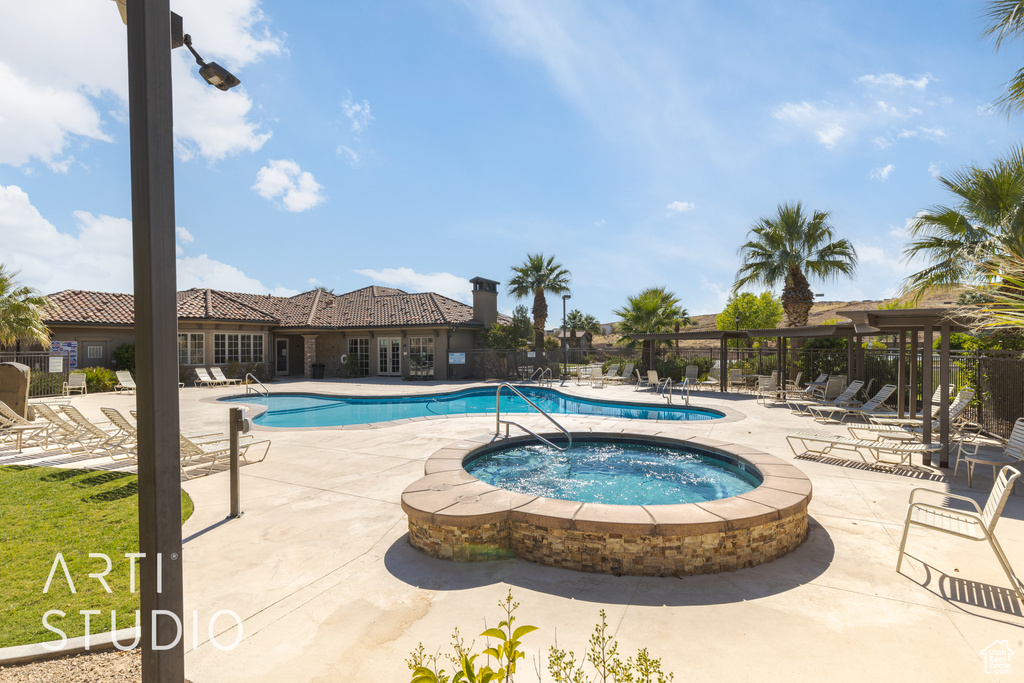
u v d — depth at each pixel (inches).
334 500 234.2
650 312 1100.5
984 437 373.4
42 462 322.0
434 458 255.3
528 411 623.2
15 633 125.3
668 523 156.1
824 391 611.8
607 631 125.5
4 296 641.6
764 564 165.8
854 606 138.3
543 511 169.9
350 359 1063.0
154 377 84.0
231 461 212.2
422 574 159.0
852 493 243.3
